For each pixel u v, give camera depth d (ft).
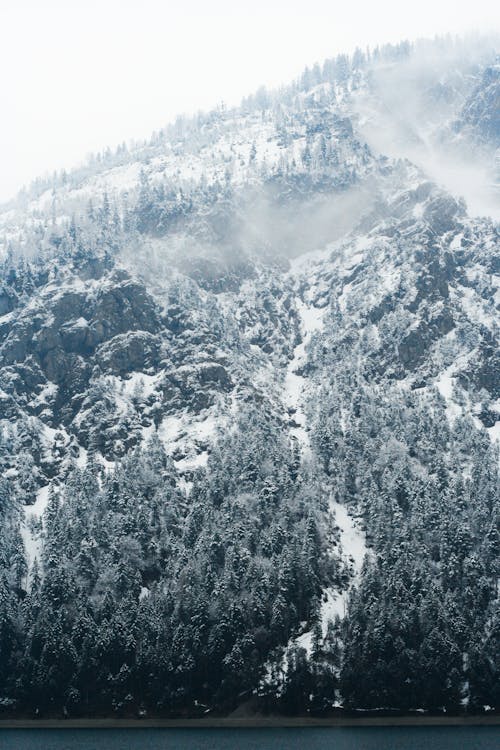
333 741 640.99
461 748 610.65
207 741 652.89
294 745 631.15
